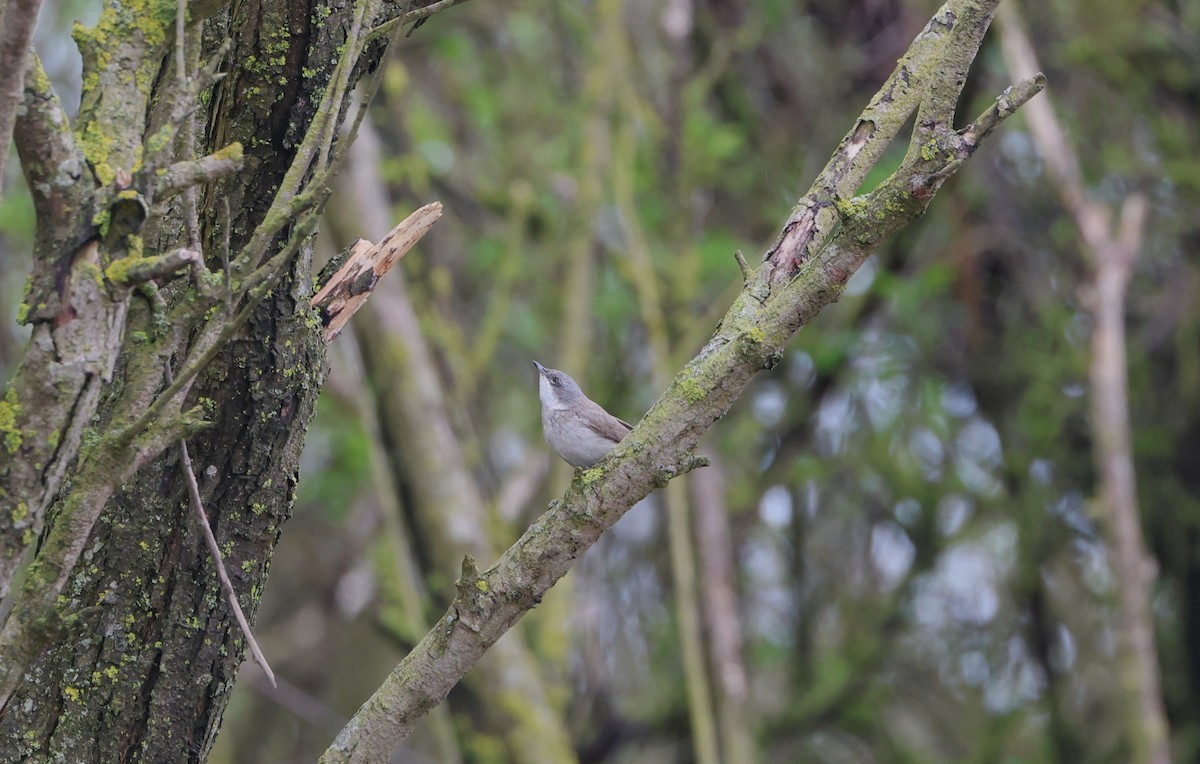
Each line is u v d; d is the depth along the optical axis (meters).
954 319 15.41
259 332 4.27
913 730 18.17
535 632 11.56
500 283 12.32
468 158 15.72
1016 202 14.53
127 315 3.66
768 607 17.92
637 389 14.74
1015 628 16.47
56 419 3.26
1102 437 10.14
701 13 14.75
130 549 4.25
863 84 14.48
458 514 9.98
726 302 12.92
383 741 4.25
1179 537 15.14
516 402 16.48
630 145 12.62
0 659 3.37
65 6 12.86
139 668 4.25
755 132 15.11
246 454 4.34
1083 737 15.75
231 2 4.37
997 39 12.80
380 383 10.10
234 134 4.33
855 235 3.90
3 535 3.22
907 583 15.98
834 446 16.11
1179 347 14.79
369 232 9.98
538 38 14.49
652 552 16.08
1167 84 14.69
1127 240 10.58
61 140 3.28
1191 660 15.22
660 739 15.68
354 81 4.58
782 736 15.91
